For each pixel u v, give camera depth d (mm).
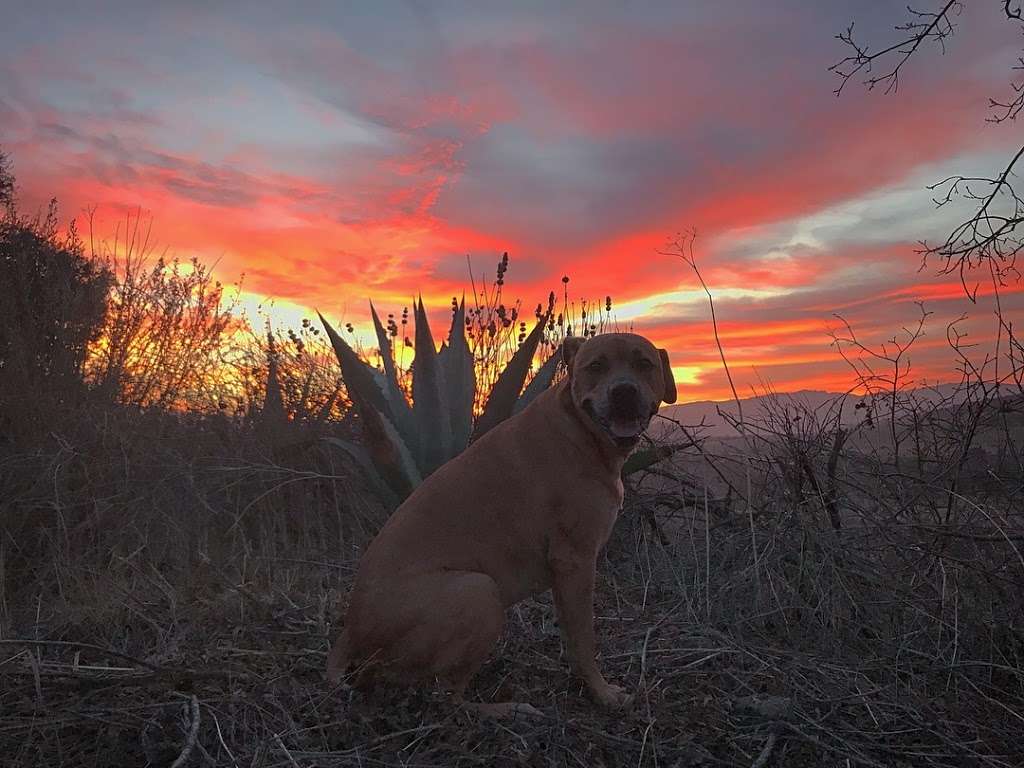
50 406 2564
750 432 2027
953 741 1229
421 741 1212
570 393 1495
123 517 2219
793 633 1726
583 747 1211
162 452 2447
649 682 1483
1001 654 1494
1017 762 1213
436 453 2471
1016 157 1901
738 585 1821
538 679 1520
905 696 1419
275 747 1143
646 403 1430
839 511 2035
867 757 1213
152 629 1674
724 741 1256
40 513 2264
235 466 2459
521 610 1880
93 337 2994
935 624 1615
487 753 1188
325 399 2941
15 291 2943
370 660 1354
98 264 3248
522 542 1459
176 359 3021
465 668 1350
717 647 1611
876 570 1762
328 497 2635
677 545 2154
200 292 3193
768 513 2006
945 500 1848
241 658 1467
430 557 1424
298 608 1759
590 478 1446
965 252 1938
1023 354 1742
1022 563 1494
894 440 1923
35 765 1120
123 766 1134
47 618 1771
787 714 1313
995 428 1812
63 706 1244
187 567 2016
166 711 1209
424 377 2441
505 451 1494
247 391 2996
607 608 1926
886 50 2146
